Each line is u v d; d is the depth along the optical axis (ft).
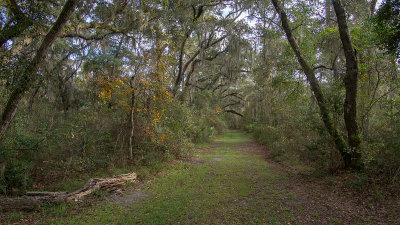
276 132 43.39
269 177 22.47
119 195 17.07
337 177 19.34
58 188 17.35
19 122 22.68
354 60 20.33
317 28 32.99
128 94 25.57
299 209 13.92
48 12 21.83
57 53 40.96
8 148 18.26
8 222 12.05
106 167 23.00
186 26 42.45
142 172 22.99
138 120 28.58
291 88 36.17
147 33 36.55
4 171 16.31
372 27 22.07
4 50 18.57
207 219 12.78
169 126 33.91
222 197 16.56
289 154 31.76
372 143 19.17
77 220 12.64
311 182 19.76
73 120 27.20
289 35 25.34
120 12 32.27
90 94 32.55
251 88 87.81
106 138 26.40
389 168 16.51
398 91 21.45
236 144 57.67
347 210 13.28
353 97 20.13
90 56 32.63
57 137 23.13
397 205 12.87
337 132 20.67
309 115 24.04
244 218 12.85
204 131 58.85
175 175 23.17
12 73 17.87
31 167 19.07
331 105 21.79
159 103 27.86
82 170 21.31
